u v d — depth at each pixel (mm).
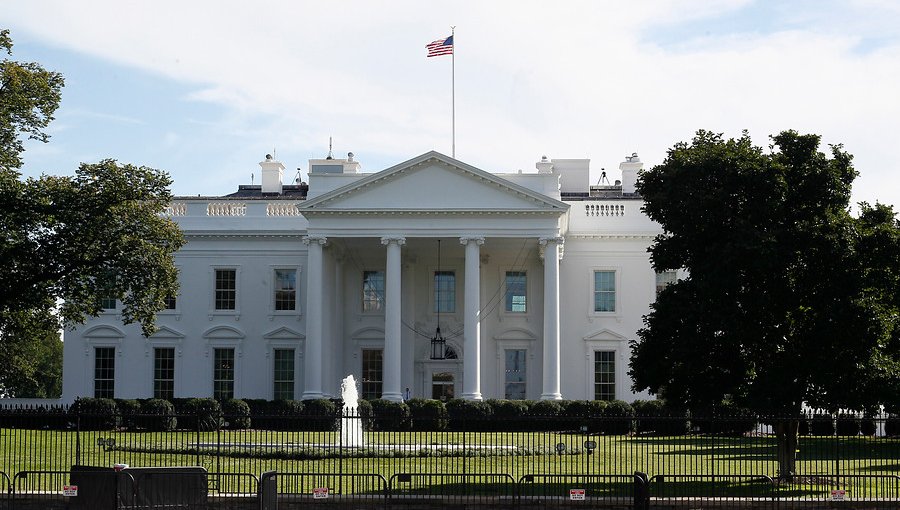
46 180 49750
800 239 38719
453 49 75000
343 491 35312
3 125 48438
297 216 79375
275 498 30469
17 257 48625
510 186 72062
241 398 77125
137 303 51625
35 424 57562
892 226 40000
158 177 50719
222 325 79250
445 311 79062
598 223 79125
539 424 63844
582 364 78375
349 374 79250
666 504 32125
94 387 79125
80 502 29938
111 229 49750
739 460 42906
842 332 38094
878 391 38562
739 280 39250
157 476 29859
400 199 72688
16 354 101938
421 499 32219
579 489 34562
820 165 39969
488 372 78250
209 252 79688
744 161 39938
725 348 40156
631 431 59875
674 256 41750
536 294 78688
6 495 31672
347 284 79812
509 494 34094
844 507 32312
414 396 78125
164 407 66438
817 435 55875
